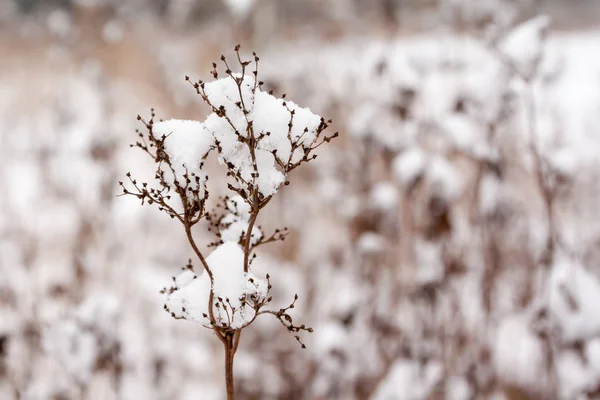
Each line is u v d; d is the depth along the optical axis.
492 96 3.11
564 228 3.55
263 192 1.32
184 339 4.05
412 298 3.37
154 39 6.55
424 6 3.78
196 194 1.30
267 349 3.82
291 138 1.34
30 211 4.54
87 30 5.77
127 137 5.85
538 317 2.96
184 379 3.73
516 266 3.47
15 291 3.23
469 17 3.37
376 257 3.57
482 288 3.33
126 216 5.00
